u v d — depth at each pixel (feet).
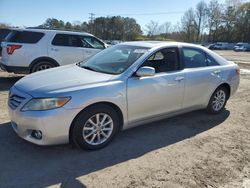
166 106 15.78
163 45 16.05
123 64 14.70
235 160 13.21
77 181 10.94
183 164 12.59
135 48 15.93
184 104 16.81
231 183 11.31
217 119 18.81
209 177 11.65
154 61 15.29
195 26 284.61
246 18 268.41
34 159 12.36
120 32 284.82
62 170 11.62
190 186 10.96
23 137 12.57
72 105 12.14
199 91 17.44
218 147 14.52
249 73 43.83
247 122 18.54
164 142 14.79
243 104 22.94
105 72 14.47
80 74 14.16
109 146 13.97
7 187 10.36
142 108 14.58
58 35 28.35
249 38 268.41
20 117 12.17
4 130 15.19
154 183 11.03
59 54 28.22
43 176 11.14
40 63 27.53
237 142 15.28
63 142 12.50
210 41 288.71
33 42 27.14
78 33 29.66
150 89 14.60
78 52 29.35
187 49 17.26
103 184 10.82
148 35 264.72
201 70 17.43
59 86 12.54
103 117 13.39
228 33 279.90
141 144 14.40
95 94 12.67
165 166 12.34
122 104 13.69
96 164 12.22
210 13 283.38
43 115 11.75
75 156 12.78
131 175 11.51
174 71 16.03
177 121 18.01
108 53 16.65
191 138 15.48
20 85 13.37
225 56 104.68
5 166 11.71
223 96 19.67
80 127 12.62
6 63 26.73
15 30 26.99
